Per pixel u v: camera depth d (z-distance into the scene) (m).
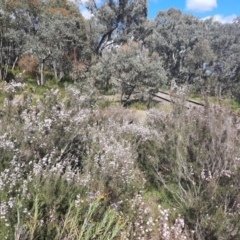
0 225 2.36
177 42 49.66
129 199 3.69
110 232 2.62
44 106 5.05
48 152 3.99
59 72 27.62
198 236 3.26
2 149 3.59
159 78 15.97
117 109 9.00
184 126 4.85
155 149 5.09
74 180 3.41
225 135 4.20
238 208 3.44
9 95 5.66
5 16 22.94
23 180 3.08
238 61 40.03
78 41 27.69
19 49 24.22
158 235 3.07
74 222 2.54
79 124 4.71
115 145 5.15
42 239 2.42
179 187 4.05
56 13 25.59
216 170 3.78
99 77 17.11
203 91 6.40
